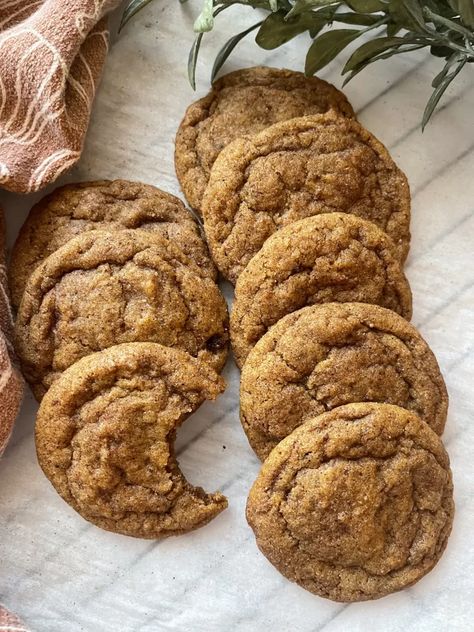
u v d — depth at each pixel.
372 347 0.25
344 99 0.28
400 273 0.26
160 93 0.29
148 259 0.25
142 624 0.26
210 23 0.23
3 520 0.27
